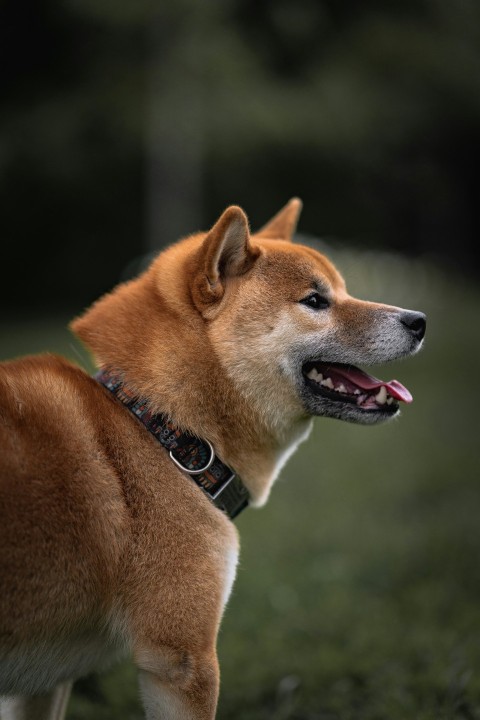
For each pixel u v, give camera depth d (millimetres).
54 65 22953
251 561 6402
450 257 32250
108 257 25828
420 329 4086
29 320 21234
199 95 20422
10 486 3021
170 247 4059
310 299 3879
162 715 3207
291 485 8711
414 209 31109
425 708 4242
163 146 21406
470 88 24750
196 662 3215
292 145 22688
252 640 5258
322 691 4613
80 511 3137
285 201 26094
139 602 3209
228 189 25234
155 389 3479
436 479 8688
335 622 5449
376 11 23875
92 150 22469
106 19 19766
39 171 22141
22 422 3152
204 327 3623
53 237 25234
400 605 5719
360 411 3918
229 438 3633
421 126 25766
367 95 22859
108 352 3594
